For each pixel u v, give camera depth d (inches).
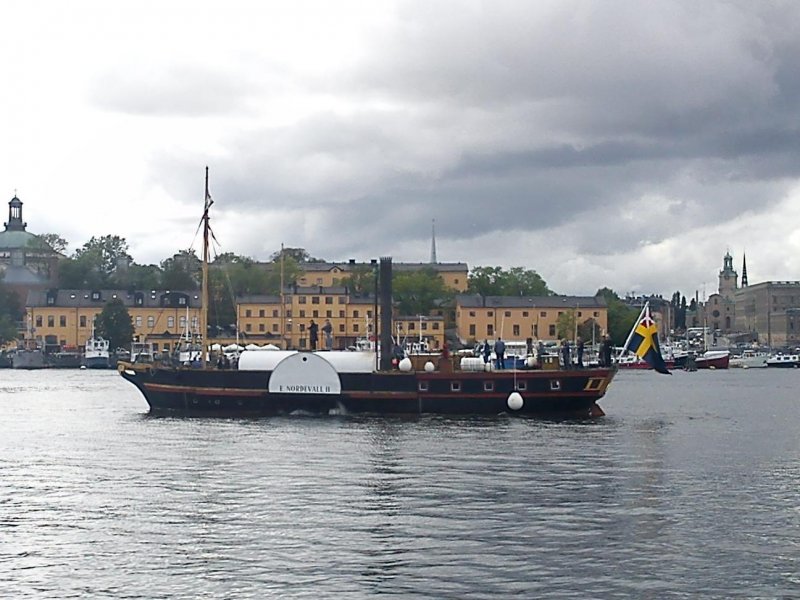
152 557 1771.7
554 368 4261.8
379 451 3026.6
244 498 2263.8
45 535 1925.4
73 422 4079.7
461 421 3914.9
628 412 4795.8
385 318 4168.3
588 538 1884.8
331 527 1969.7
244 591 1587.1
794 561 1739.7
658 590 1589.6
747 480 2518.5
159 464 2795.3
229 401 4146.2
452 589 1593.3
